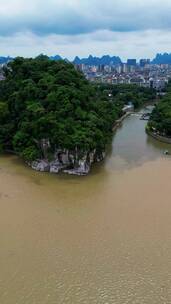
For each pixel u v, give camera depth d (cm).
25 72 14338
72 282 5466
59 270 5734
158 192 8925
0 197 8450
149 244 6506
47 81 13125
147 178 10000
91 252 6228
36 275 5606
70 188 9138
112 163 11512
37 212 7694
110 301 5106
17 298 5125
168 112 16238
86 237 6700
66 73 13462
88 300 5112
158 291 5309
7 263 5878
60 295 5200
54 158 10625
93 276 5609
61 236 6719
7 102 13438
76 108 11812
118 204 8169
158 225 7206
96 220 7375
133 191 8981
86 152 10225
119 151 13225
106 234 6819
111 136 15250
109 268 5809
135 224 7238
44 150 10725
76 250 6272
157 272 5731
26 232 6838
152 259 6059
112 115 18525
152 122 16625
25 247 6334
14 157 11738
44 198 8456
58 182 9556
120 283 5466
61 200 8362
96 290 5312
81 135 10481
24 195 8625
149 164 11450
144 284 5453
